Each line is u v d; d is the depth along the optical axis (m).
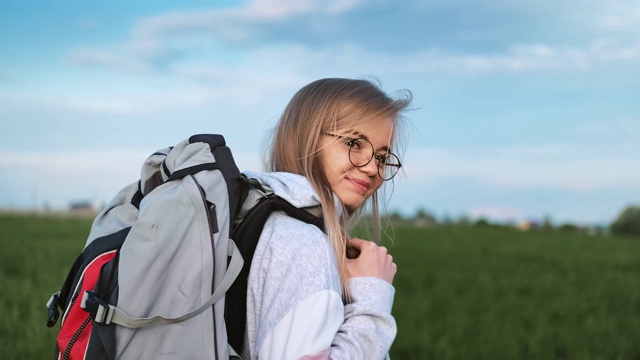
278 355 1.87
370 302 2.05
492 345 9.74
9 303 9.74
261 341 1.93
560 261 22.16
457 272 18.17
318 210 2.15
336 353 1.88
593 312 12.75
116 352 1.76
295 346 1.85
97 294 1.80
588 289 15.75
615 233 37.91
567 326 11.27
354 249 2.28
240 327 1.99
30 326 8.26
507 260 22.03
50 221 21.95
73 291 1.90
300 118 2.24
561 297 14.39
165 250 1.81
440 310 12.60
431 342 9.68
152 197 1.92
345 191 2.20
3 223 20.55
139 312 1.77
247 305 1.99
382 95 2.25
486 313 12.35
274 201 2.05
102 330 1.75
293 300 1.92
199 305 1.82
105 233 2.07
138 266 1.79
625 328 11.32
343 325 1.98
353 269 2.14
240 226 2.03
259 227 2.03
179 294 1.81
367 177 2.21
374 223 2.46
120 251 1.86
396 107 2.24
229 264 1.92
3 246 15.48
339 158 2.19
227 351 1.85
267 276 1.98
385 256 2.19
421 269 18.62
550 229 37.22
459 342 9.95
